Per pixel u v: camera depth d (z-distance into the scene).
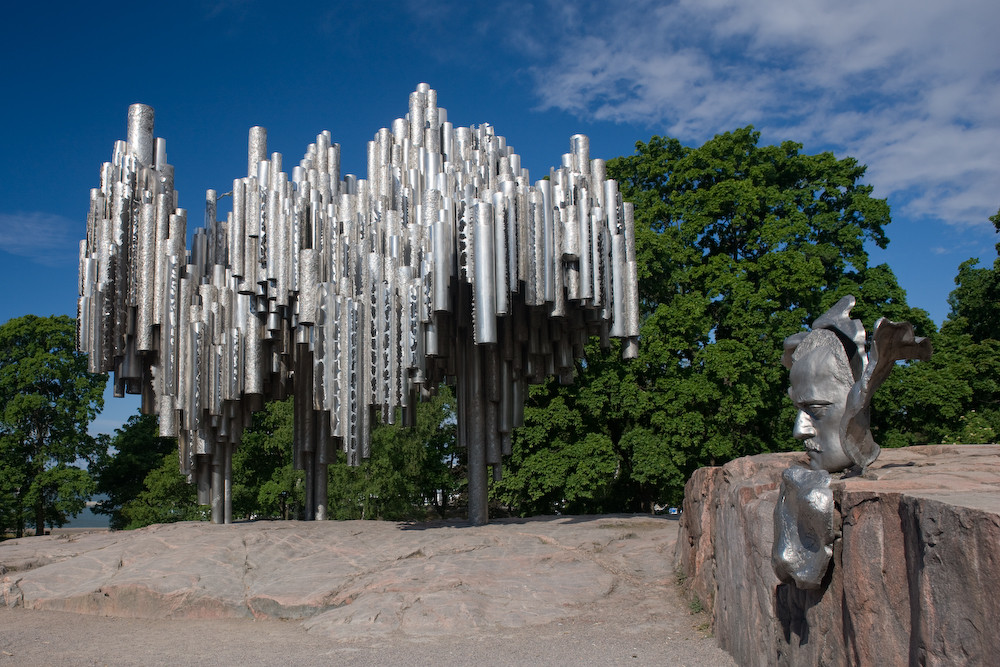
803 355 7.72
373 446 28.47
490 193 14.89
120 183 17.03
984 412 22.97
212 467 18.38
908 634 4.93
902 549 5.05
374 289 15.38
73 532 20.61
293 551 13.88
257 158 17.84
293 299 16.30
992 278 29.86
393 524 17.05
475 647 9.19
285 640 10.08
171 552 13.73
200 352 17.00
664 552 12.90
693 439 22.58
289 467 29.62
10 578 12.96
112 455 35.03
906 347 6.67
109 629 10.94
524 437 24.33
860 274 24.92
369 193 17.81
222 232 19.03
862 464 6.89
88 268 17.00
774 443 23.55
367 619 10.39
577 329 17.30
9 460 31.67
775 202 25.05
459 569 12.04
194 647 9.84
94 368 16.52
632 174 28.61
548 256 15.01
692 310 23.25
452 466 33.00
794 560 6.23
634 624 9.91
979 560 4.05
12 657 9.41
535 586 11.33
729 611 8.58
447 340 16.19
